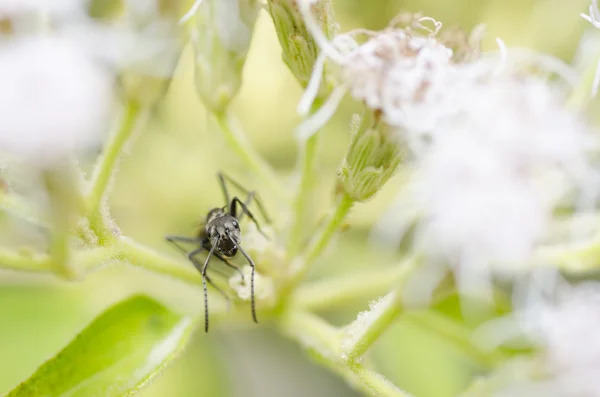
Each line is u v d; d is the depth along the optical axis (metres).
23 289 0.08
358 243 0.09
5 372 0.08
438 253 0.07
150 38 0.07
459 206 0.07
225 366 0.09
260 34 0.09
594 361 0.08
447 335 0.08
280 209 0.09
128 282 0.09
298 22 0.07
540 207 0.07
